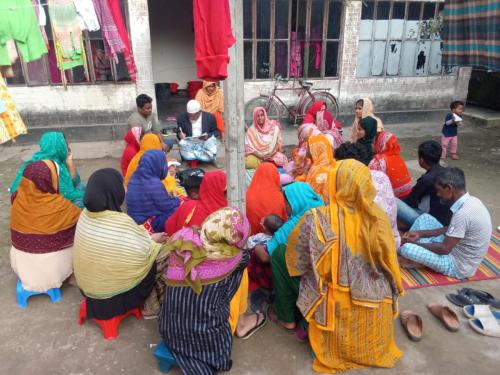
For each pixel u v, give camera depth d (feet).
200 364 7.59
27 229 9.45
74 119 24.03
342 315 7.63
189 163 20.44
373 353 7.89
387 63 27.99
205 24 7.87
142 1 22.62
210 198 9.93
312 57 26.89
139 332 9.18
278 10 25.40
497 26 15.55
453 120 20.48
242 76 8.76
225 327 7.78
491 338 8.90
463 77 29.40
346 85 27.71
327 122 18.81
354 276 7.44
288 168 16.14
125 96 24.26
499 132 27.22
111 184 8.39
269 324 9.41
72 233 10.09
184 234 7.55
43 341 8.91
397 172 13.93
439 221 12.10
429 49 28.30
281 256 8.55
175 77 36.24
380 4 26.48
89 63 23.31
